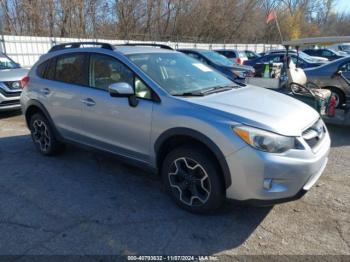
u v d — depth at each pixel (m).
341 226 3.01
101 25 28.67
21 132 6.19
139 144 3.50
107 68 3.81
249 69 10.88
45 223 3.08
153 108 3.29
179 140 3.25
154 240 2.84
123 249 2.72
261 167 2.70
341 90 7.79
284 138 2.77
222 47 27.97
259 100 3.37
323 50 20.81
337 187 3.78
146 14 32.09
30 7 23.45
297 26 46.53
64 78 4.33
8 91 7.14
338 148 5.23
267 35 44.09
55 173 4.23
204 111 3.00
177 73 3.79
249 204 2.88
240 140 2.76
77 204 3.43
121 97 3.48
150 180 4.01
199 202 3.15
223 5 36.66
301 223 3.07
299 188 2.83
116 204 3.43
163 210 3.31
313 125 3.15
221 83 3.97
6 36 14.30
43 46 15.93
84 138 4.14
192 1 34.75
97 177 4.10
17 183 3.93
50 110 4.48
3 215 3.22
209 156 3.00
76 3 25.75
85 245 2.77
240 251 2.70
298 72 7.04
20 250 2.70
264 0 42.34
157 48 4.34
